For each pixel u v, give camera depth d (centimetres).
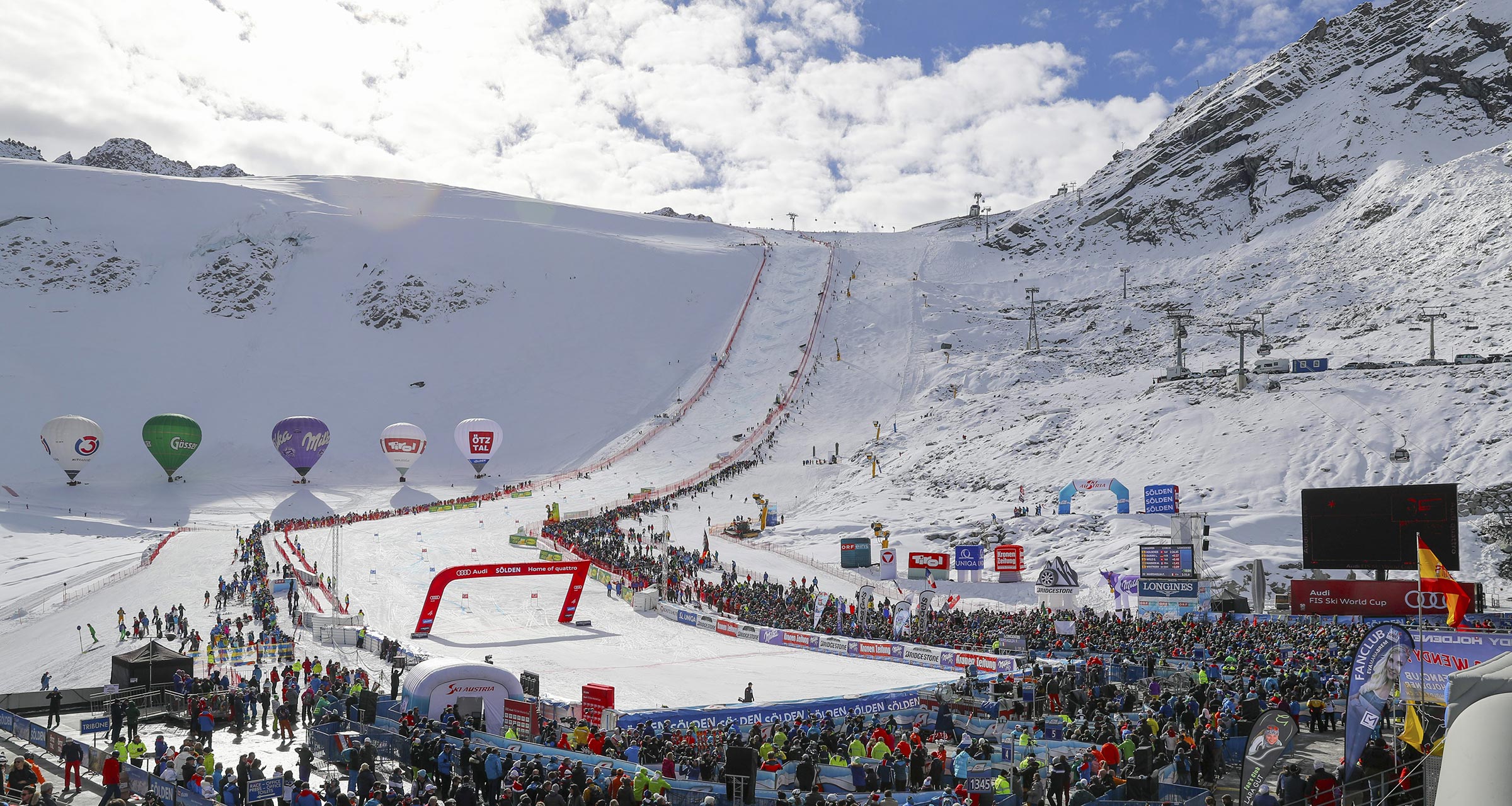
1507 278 12588
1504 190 15850
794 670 4469
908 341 16025
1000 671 4156
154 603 5919
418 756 2389
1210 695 2850
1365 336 11900
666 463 12419
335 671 3584
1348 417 8719
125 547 8650
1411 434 8206
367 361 17112
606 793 2048
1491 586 6059
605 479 11794
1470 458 7638
